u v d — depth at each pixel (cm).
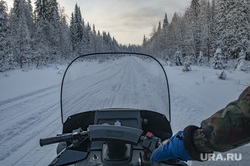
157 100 217
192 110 545
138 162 149
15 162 313
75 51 4978
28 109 611
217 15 2731
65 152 166
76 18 5247
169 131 203
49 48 3325
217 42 2711
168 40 4466
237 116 69
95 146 175
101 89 252
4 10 2441
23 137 408
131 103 218
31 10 4684
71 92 225
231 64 2409
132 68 280
